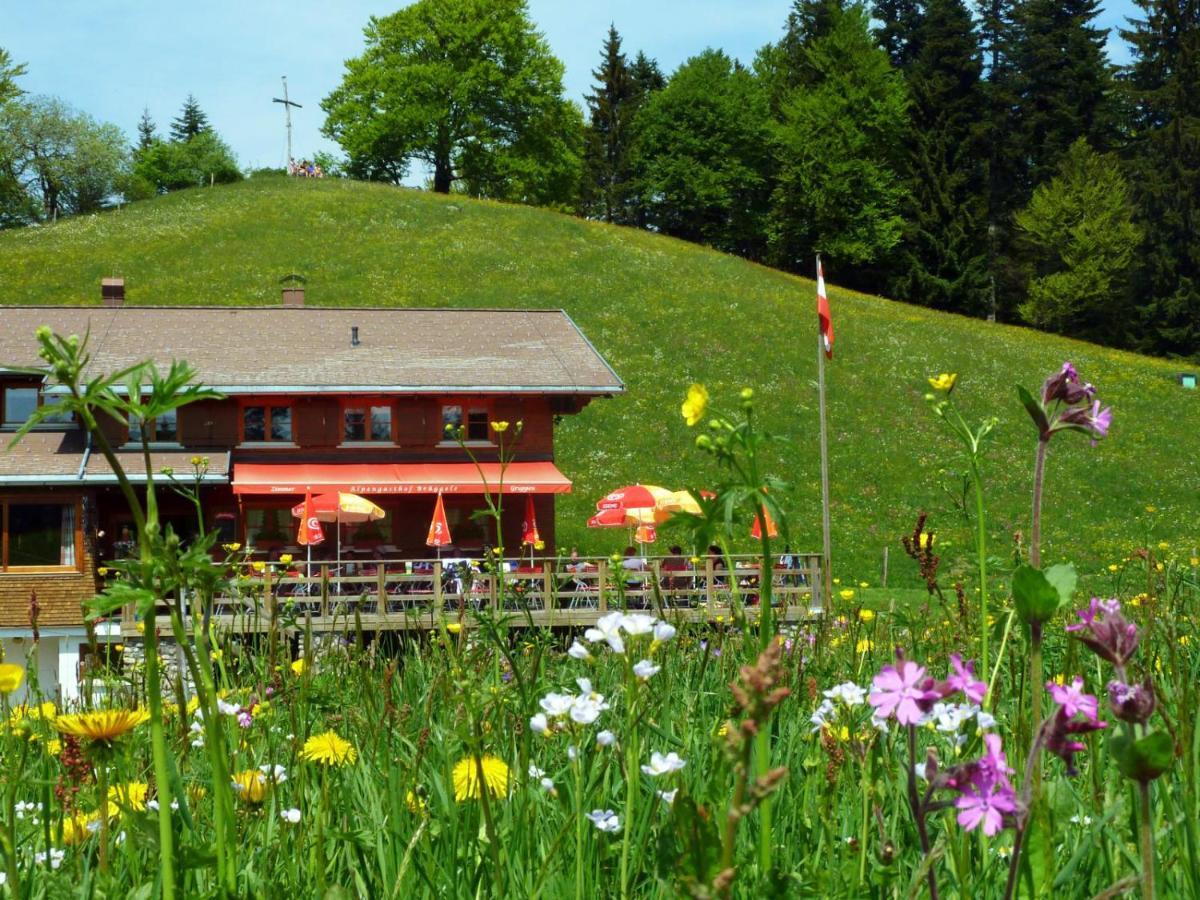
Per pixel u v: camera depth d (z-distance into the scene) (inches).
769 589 94.0
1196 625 190.9
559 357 1386.6
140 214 2886.3
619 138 4303.6
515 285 2470.5
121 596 82.1
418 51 3732.8
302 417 1279.5
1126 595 230.2
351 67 3754.9
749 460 95.0
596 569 892.6
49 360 80.4
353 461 1285.7
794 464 1820.9
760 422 1934.1
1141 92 3437.5
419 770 125.5
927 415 2022.6
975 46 3540.8
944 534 1590.8
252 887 102.7
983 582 120.3
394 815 112.0
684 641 200.5
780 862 107.4
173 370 84.2
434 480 1245.7
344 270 2504.9
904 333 2367.1
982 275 3316.9
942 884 98.0
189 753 133.9
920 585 1417.3
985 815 66.8
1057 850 102.9
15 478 1091.3
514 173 3700.8
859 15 3585.1
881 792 108.3
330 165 4005.9
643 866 103.3
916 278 3344.0
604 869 103.3
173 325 1427.2
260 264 2529.5
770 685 62.1
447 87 3639.3
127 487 83.2
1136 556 219.8
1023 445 1930.4
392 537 1274.6
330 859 113.5
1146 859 69.9
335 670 186.2
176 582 83.7
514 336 1453.0
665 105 3752.5
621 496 959.0
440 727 131.3
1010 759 112.7
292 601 181.8
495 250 2642.7
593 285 2488.9
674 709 145.1
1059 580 90.9
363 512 1038.4
